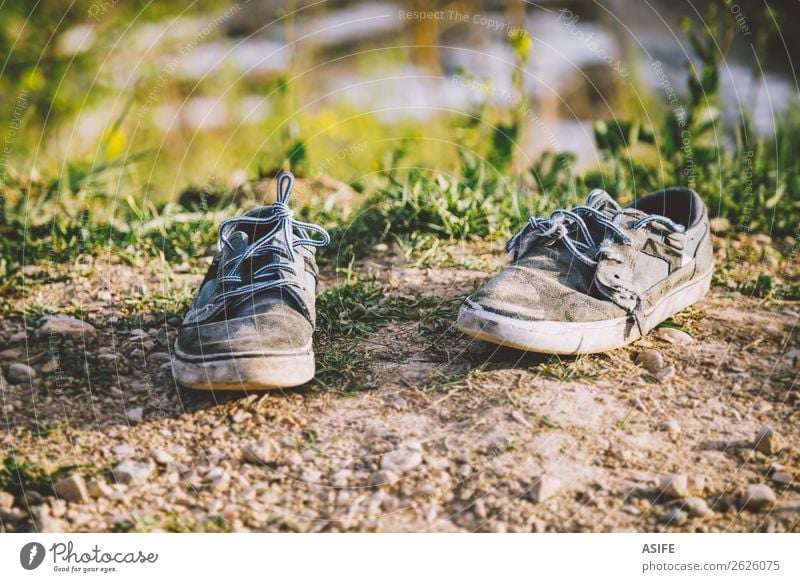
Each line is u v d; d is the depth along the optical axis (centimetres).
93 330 199
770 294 217
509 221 262
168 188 325
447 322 202
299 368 167
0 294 218
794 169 301
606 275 183
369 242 254
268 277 182
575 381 174
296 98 486
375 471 150
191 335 167
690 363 182
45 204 276
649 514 141
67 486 146
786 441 156
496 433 158
